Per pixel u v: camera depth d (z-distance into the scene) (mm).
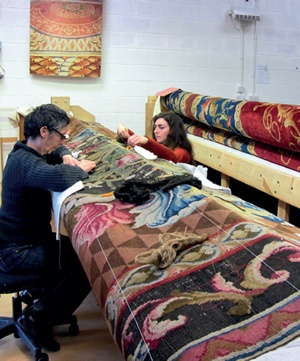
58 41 4371
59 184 1931
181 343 897
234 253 1143
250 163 2682
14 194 2039
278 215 2510
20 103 4449
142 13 4594
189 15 4719
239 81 5000
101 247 1366
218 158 3084
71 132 3133
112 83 4656
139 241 1333
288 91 5176
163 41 4707
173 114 2787
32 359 2133
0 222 2068
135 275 1169
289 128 2391
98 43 4480
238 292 1000
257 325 894
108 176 2023
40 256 2055
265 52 5012
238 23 4859
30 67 4371
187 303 1007
